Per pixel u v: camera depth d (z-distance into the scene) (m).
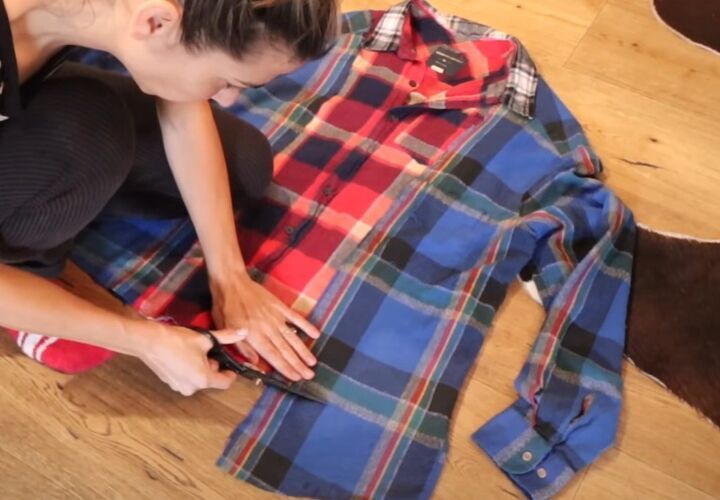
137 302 1.16
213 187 1.06
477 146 1.34
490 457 1.06
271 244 1.22
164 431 1.08
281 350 1.08
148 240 1.22
